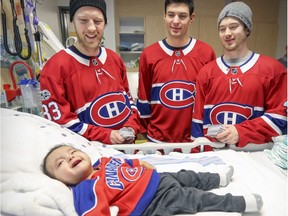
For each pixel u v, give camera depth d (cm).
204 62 152
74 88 120
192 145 125
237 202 77
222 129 118
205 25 400
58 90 114
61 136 105
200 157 114
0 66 121
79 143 106
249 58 126
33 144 94
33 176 77
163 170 99
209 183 89
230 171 94
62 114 115
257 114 126
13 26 124
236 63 127
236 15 117
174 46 152
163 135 156
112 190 78
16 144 90
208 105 133
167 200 79
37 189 71
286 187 90
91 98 123
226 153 117
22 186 71
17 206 66
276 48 423
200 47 154
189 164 104
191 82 150
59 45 177
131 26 411
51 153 88
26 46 144
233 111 126
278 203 81
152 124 161
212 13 399
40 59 152
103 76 126
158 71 152
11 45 129
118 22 393
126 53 418
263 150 124
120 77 137
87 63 123
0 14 122
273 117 118
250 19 121
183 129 154
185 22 142
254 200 77
